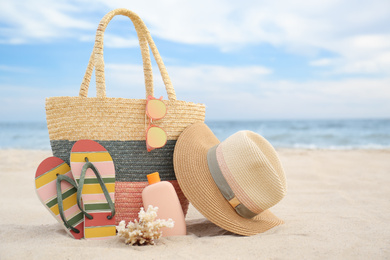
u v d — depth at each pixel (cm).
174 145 244
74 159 220
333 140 1872
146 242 200
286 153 848
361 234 215
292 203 343
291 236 212
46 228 240
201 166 234
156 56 257
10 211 317
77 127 230
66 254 178
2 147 1540
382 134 2262
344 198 352
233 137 238
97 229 215
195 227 253
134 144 231
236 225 219
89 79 251
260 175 223
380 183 448
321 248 188
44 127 4062
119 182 230
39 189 214
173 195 219
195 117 259
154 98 230
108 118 227
